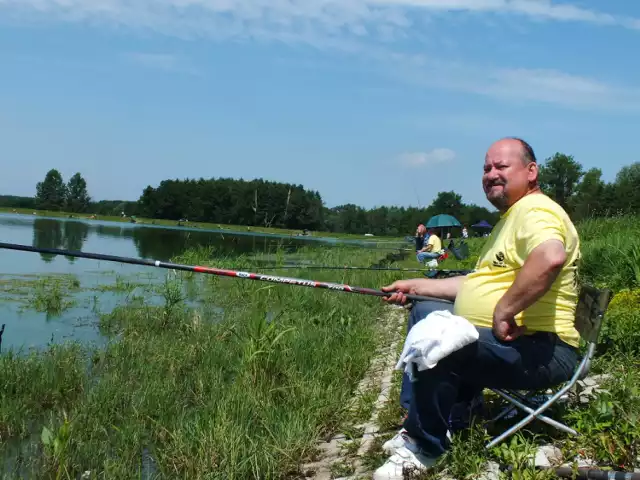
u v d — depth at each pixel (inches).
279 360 246.8
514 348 140.6
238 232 1695.4
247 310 398.6
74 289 488.1
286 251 948.6
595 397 164.7
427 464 144.6
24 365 249.6
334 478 161.5
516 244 142.6
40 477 170.1
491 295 145.9
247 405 208.1
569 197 2418.8
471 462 138.9
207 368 261.9
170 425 201.6
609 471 127.0
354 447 175.9
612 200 1991.9
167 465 176.4
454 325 138.3
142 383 244.4
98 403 219.1
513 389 147.0
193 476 169.3
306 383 231.5
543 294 134.3
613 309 252.2
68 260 739.4
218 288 512.4
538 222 137.5
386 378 248.5
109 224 1967.3
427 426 144.0
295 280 181.9
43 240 1050.1
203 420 193.8
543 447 148.0
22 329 347.6
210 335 319.0
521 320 142.6
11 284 503.5
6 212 2583.7
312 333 316.8
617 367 198.8
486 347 141.0
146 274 602.2
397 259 956.6
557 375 144.3
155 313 374.6
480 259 156.3
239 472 169.0
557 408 158.7
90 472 172.2
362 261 802.2
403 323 364.8
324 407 209.8
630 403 150.9
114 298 451.5
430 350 137.3
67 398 233.1
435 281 178.9
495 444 144.9
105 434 202.4
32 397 231.3
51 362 254.8
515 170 153.0
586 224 673.0
